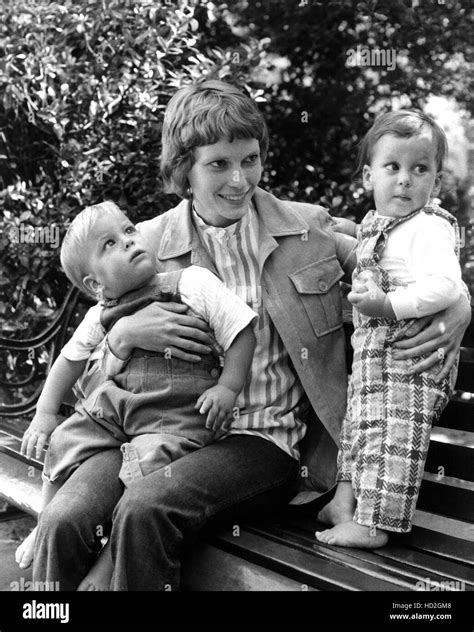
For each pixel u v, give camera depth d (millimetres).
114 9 3449
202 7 4125
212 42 4301
